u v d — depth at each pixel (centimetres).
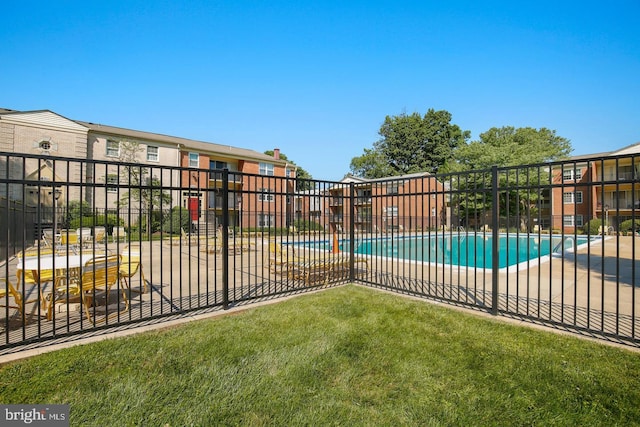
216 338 330
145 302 486
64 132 1955
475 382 250
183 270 780
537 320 385
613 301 463
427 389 240
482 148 2973
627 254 977
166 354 293
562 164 360
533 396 231
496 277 415
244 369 267
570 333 347
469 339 331
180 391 235
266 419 204
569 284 569
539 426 200
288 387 241
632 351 299
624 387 240
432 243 1769
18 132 1844
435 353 299
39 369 262
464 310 434
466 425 201
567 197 2539
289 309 434
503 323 378
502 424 202
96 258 411
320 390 238
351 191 642
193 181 2377
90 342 320
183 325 373
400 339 331
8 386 237
